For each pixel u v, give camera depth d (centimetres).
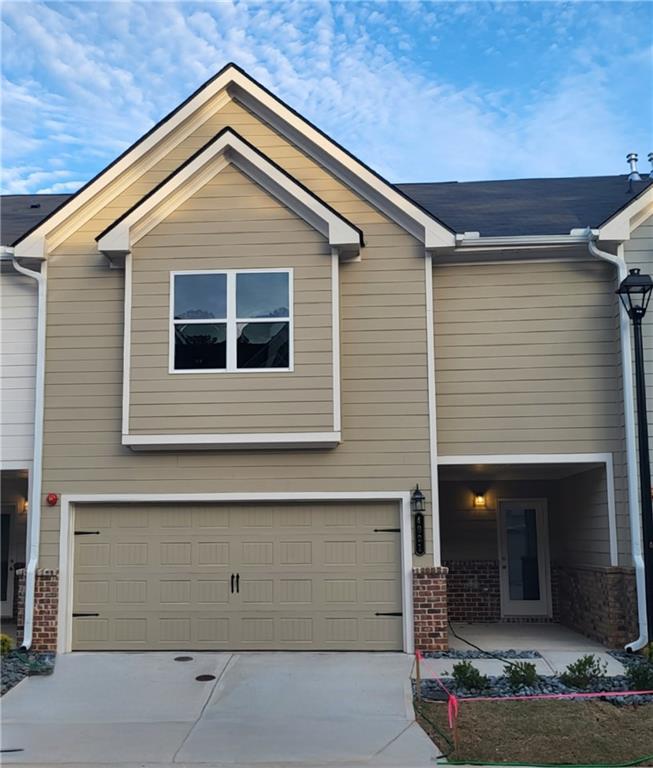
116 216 1197
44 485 1138
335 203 1189
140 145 1196
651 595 978
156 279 1139
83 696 898
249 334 1125
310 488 1123
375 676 964
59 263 1181
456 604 1426
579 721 787
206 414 1109
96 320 1167
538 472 1319
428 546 1108
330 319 1120
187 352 1123
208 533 1136
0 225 1355
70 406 1151
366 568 1119
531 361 1184
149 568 1130
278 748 727
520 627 1344
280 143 1215
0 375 1198
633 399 1139
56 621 1105
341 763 689
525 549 1441
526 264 1201
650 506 985
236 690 915
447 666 1006
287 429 1101
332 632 1109
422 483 1120
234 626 1116
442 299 1202
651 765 685
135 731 779
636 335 1007
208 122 1227
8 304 1212
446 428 1176
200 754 714
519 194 1466
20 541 1473
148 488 1132
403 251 1170
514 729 767
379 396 1138
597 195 1418
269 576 1123
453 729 732
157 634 1116
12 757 709
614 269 1187
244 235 1143
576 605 1297
